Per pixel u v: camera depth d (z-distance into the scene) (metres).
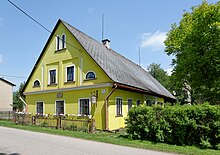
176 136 11.95
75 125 17.58
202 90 23.27
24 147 10.42
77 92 21.23
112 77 19.25
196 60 21.41
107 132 17.73
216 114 11.32
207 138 11.34
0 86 43.16
